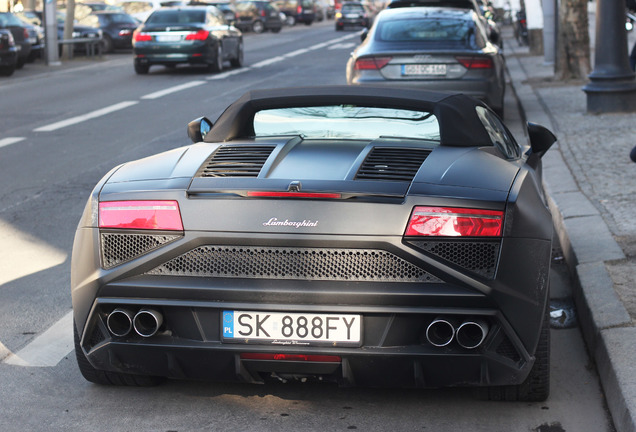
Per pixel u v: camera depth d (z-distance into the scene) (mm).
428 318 4191
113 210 4449
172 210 4348
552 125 14102
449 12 14422
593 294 5980
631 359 4824
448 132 5062
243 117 5363
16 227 9117
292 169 4551
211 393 4934
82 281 4488
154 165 4820
